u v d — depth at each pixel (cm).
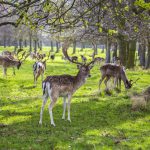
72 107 1445
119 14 859
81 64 1206
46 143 912
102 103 1523
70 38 1221
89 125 1139
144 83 2303
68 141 931
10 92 1970
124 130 1082
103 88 1966
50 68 3750
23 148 866
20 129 1061
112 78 2053
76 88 1190
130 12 918
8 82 2375
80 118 1247
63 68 3803
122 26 916
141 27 1473
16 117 1248
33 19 825
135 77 2633
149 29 1550
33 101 1617
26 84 2316
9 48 8125
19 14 773
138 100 1404
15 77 2720
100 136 995
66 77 1161
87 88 2067
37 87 2192
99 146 888
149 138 986
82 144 903
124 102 1523
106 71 1870
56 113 1327
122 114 1318
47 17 820
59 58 5947
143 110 1367
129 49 3500
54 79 1134
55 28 868
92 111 1368
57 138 959
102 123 1173
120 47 3447
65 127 1099
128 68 3472
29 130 1050
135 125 1152
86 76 1197
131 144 920
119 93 1784
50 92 1122
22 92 1981
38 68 2211
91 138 969
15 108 1438
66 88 1155
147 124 1173
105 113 1336
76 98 1670
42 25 823
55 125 1123
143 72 3044
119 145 909
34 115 1288
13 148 866
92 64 1284
